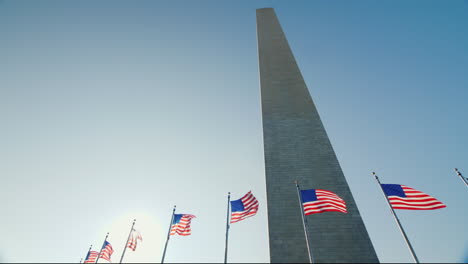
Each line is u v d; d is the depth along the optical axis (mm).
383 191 19328
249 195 21656
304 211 19344
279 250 21375
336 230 22109
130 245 23484
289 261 20766
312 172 26156
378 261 20219
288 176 26062
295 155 27625
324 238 21750
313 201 19656
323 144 28312
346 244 21281
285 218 23172
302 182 25516
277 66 37594
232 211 21188
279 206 23969
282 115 31609
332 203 19312
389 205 18594
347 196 24203
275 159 27484
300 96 33562
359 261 20391
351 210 23250
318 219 22922
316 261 20656
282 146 28547
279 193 24875
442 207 17844
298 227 22547
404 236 17062
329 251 21047
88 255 26203
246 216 20500
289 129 30094
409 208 18219
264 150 28391
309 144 28453
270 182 25750
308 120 30828
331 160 26891
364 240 21375
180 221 22969
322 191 20125
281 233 22281
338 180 25359
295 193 24734
